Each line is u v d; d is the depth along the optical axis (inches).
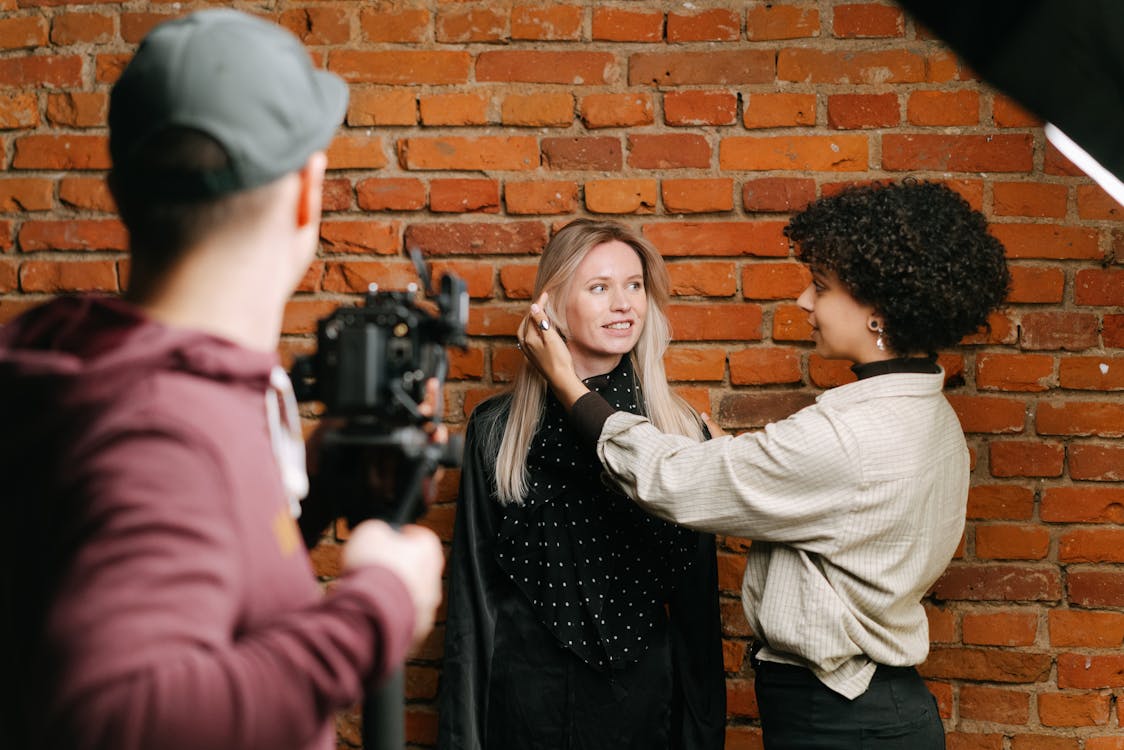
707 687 71.2
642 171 80.0
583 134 80.3
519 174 80.6
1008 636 78.7
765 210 79.4
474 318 80.9
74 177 82.9
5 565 25.5
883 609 59.5
